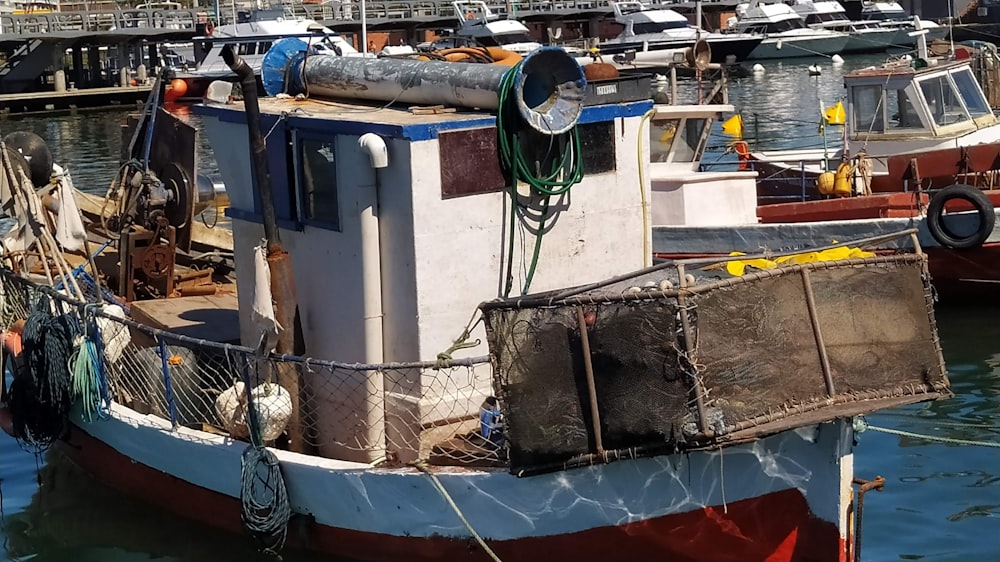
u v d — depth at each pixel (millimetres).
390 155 7395
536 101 7629
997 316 14742
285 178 8047
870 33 59031
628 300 6449
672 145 16344
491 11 64062
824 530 6945
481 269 7633
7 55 53375
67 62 57688
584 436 6621
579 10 65000
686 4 65062
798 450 6875
